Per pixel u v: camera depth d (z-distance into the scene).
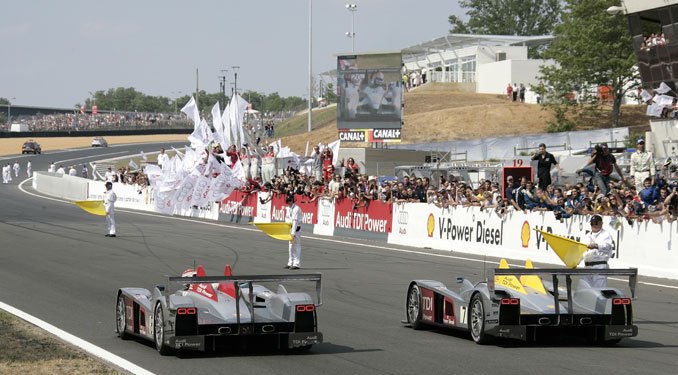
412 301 24.36
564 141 85.94
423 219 52.91
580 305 21.53
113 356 19.62
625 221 39.78
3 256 43.75
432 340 22.27
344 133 85.25
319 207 63.09
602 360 19.58
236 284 19.58
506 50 144.38
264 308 20.55
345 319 25.89
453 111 118.75
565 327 22.44
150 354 20.06
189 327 19.30
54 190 112.06
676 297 32.16
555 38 140.50
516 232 45.56
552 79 115.88
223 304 20.17
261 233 61.16
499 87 139.12
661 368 18.72
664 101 72.31
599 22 111.56
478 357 19.84
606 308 20.83
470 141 89.12
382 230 56.41
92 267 39.38
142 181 89.06
